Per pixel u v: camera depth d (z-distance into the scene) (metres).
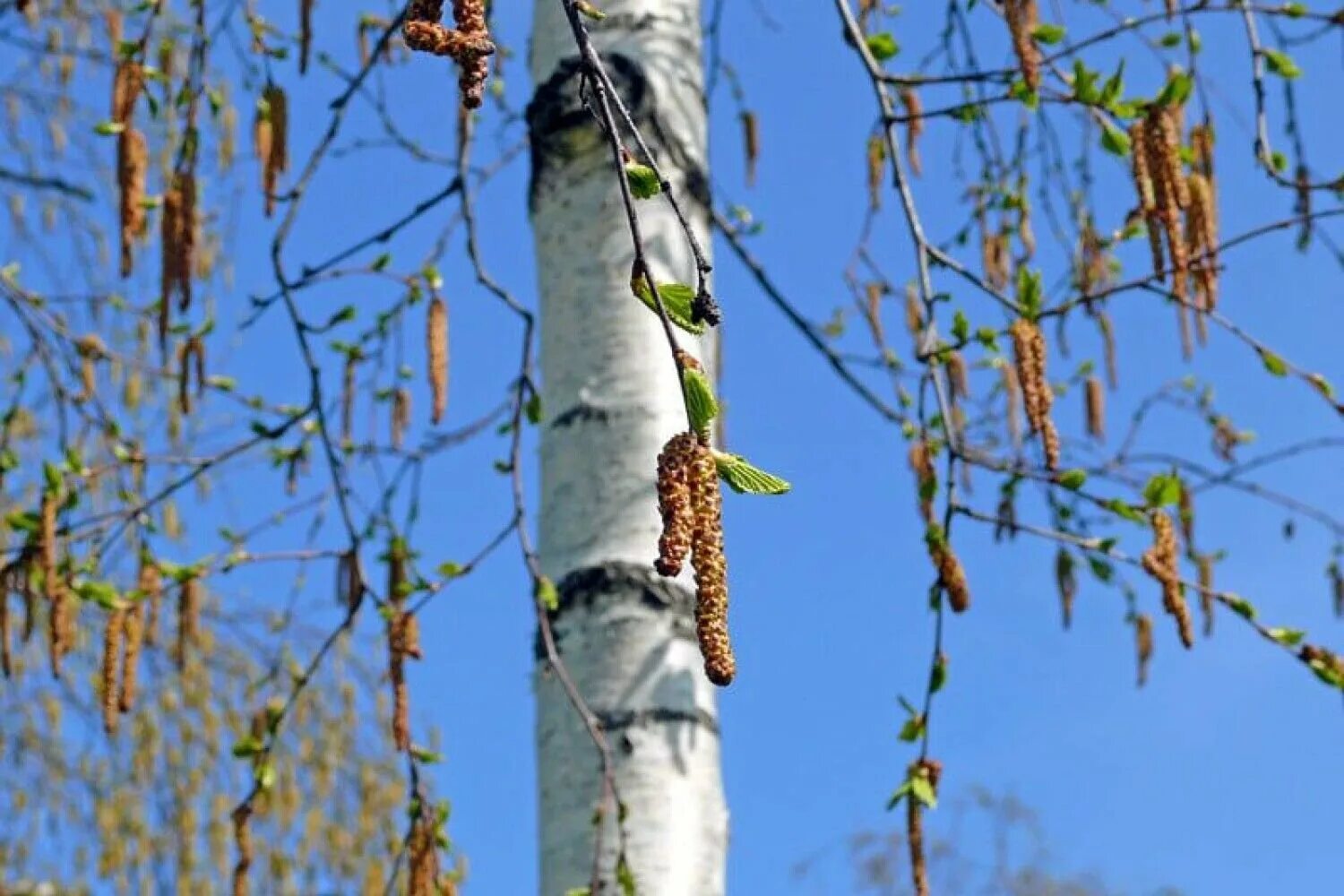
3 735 8.66
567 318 4.50
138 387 7.87
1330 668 4.80
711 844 4.21
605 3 4.71
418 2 2.33
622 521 4.32
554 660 4.21
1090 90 4.70
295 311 5.36
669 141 4.61
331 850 8.72
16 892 8.58
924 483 5.17
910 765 4.79
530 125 4.70
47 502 5.26
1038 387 4.73
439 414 5.16
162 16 7.73
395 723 4.97
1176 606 4.83
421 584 5.30
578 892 4.08
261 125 5.38
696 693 4.27
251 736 5.23
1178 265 4.64
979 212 6.75
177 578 5.33
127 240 4.98
